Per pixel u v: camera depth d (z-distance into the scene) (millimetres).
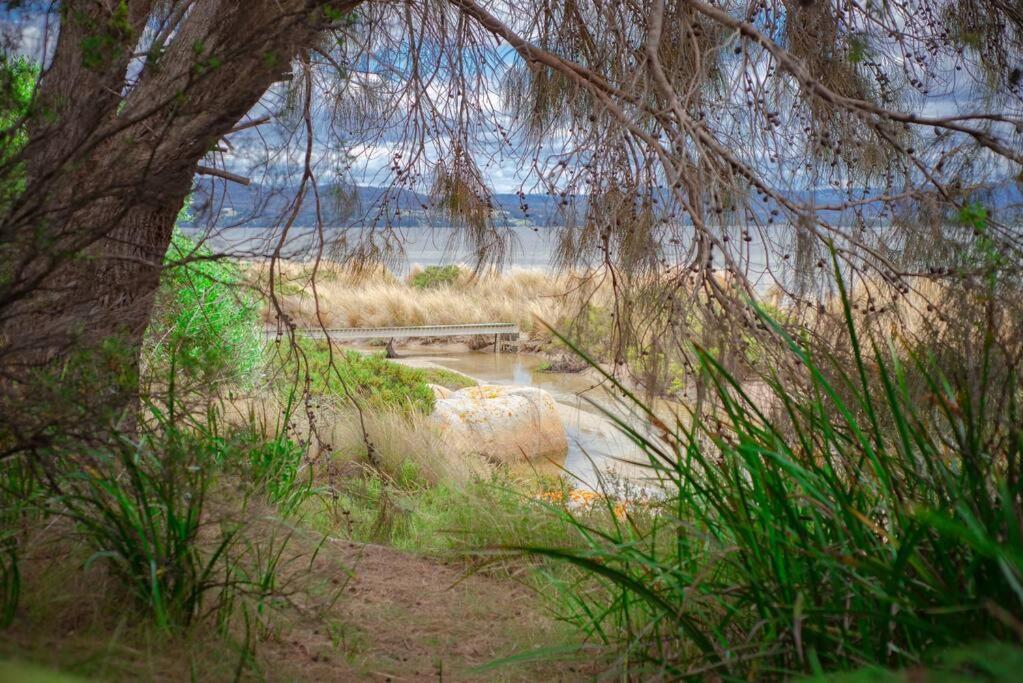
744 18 3502
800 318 2893
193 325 4328
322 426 7199
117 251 3727
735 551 2234
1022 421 2148
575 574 3779
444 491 6148
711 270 2672
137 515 2697
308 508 4820
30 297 2498
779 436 2289
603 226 3209
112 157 3137
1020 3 3695
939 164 3066
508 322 20469
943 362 2576
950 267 2822
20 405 2375
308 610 2936
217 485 2979
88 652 2051
